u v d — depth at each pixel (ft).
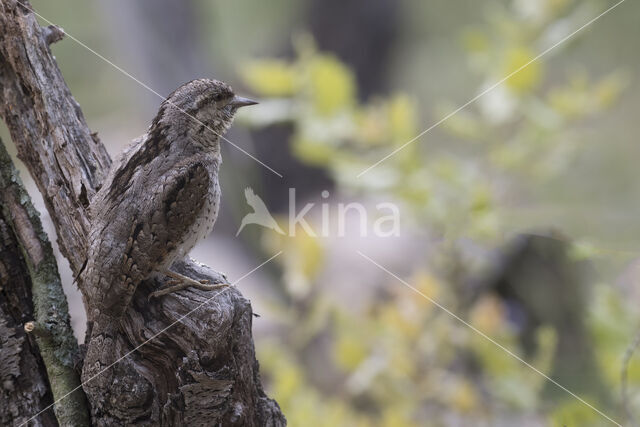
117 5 59.21
